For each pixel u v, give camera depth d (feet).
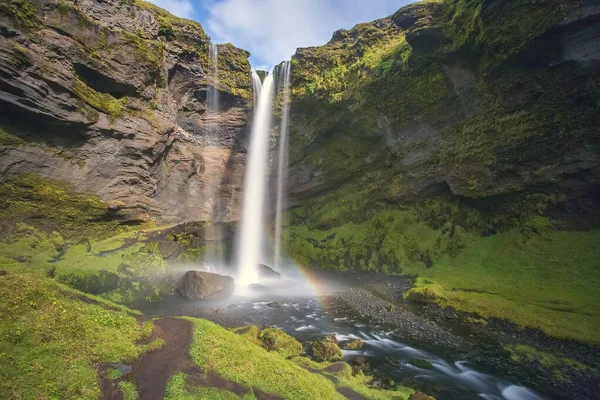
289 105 120.47
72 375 22.94
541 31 67.87
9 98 63.00
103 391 23.04
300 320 62.90
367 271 99.09
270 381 30.81
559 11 64.95
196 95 109.50
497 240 81.56
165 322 39.11
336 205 122.83
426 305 69.26
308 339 53.42
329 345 46.50
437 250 90.68
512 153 79.05
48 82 67.97
